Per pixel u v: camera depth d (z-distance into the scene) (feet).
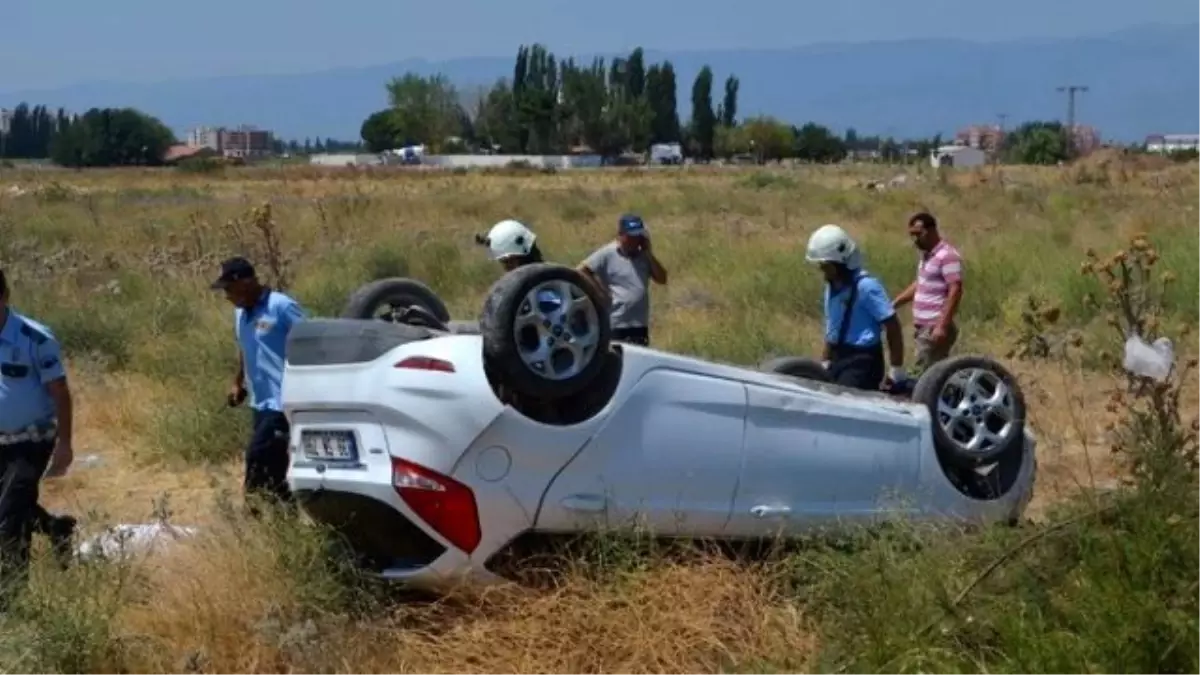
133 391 40.70
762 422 21.98
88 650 18.80
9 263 68.85
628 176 258.78
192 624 20.03
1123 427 23.84
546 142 447.01
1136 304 24.88
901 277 61.00
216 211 119.96
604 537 20.53
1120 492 18.19
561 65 485.56
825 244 27.55
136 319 50.88
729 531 21.76
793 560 20.99
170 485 31.96
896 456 23.09
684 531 21.42
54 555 21.52
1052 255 65.72
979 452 23.89
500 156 416.46
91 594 20.01
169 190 174.19
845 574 19.42
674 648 19.22
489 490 20.08
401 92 479.41
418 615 20.44
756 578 20.93
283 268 55.67
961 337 47.14
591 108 440.86
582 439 20.54
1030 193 132.67
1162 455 18.67
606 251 33.30
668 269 67.36
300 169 292.40
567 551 20.77
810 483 22.30
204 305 54.60
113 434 36.94
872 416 22.95
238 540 21.39
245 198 141.49
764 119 474.90
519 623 19.71
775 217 108.78
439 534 20.03
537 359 20.21
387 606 20.70
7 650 18.33
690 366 21.63
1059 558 17.76
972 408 24.02
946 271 34.47
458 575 20.29
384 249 68.33
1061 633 16.03
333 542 20.99
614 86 481.05
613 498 20.79
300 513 21.63
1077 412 34.22
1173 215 96.43
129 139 403.95
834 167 292.40
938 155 339.98
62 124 466.29
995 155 333.21
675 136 486.79
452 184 202.39
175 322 51.16
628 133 438.81
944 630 16.83
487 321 20.02
